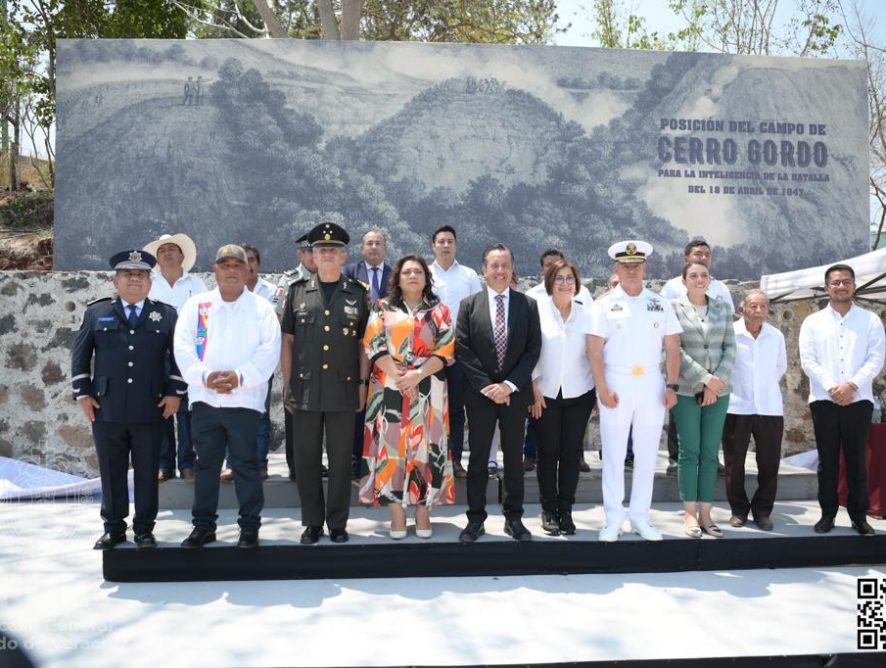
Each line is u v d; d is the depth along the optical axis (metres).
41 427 6.64
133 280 4.39
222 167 7.82
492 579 4.31
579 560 4.45
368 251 5.65
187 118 7.80
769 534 4.71
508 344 4.48
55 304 6.69
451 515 5.13
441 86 8.03
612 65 8.25
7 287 6.70
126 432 4.36
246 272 4.48
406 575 4.34
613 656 3.25
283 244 7.85
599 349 4.58
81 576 4.25
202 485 4.28
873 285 6.11
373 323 4.46
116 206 7.74
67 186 7.72
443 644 3.36
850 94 8.68
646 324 4.60
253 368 4.24
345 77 7.94
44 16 11.39
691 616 3.76
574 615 3.75
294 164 7.88
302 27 16.53
